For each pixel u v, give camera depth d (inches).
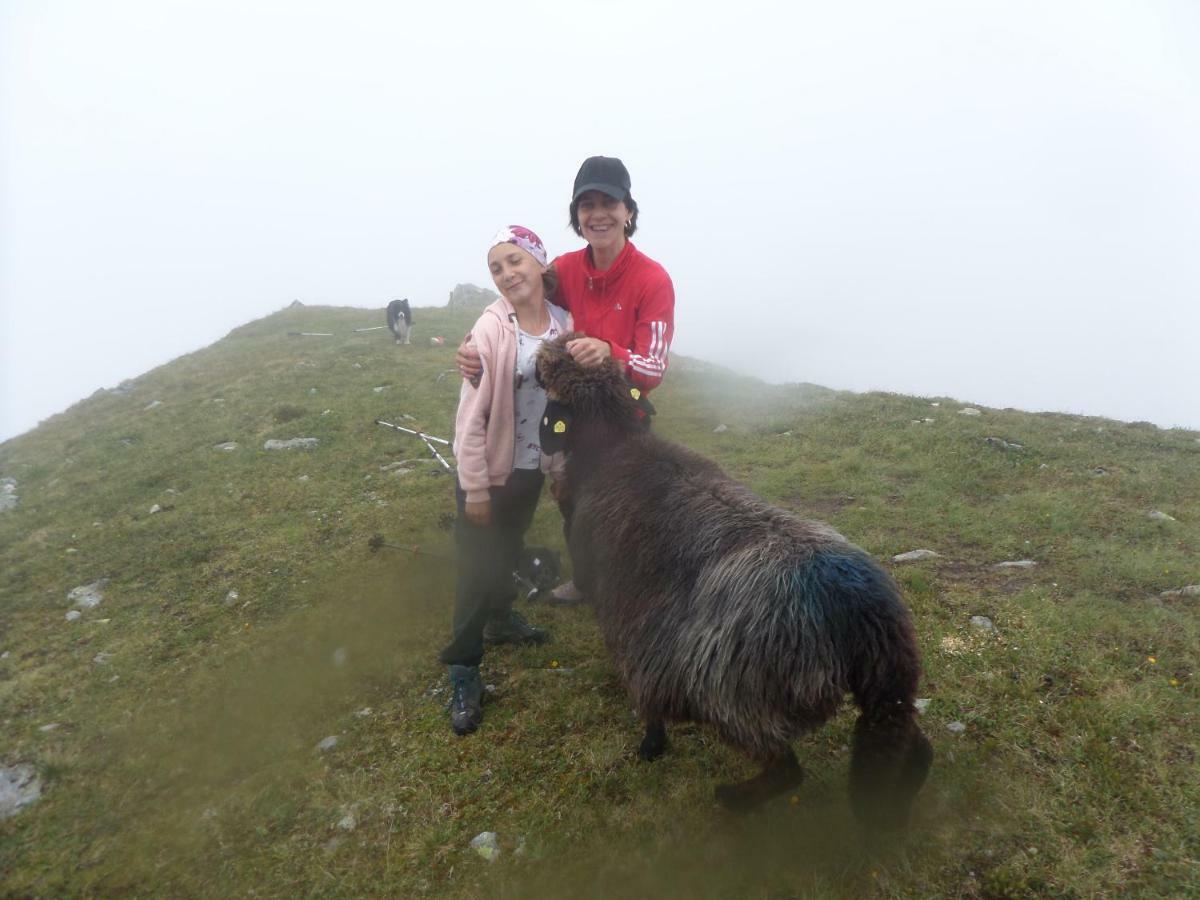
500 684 157.0
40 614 224.5
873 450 278.5
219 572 236.8
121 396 563.5
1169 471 231.0
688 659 100.3
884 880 99.6
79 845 128.4
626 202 142.6
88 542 277.3
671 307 146.1
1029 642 142.7
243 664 181.2
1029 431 284.4
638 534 113.0
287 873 117.1
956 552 189.2
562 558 219.9
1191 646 137.1
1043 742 118.3
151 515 295.4
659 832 114.3
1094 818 103.5
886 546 194.5
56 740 158.4
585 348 130.2
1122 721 119.4
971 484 236.1
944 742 121.0
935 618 155.6
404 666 170.1
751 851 108.4
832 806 114.0
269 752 147.3
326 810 128.6
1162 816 102.5
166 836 128.5
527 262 134.3
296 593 216.2
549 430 132.9
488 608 143.4
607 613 117.0
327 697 162.9
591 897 105.2
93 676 183.8
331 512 276.4
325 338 679.1
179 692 173.0
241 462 344.8
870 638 89.7
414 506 270.7
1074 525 196.7
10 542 295.0
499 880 109.9
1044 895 94.3
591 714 142.9
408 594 205.8
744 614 94.4
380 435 362.0
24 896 118.3
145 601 223.8
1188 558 171.9
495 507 145.9
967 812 107.7
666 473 118.7
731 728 96.5
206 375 573.6
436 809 125.0
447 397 428.1
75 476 372.2
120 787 142.5
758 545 98.8
